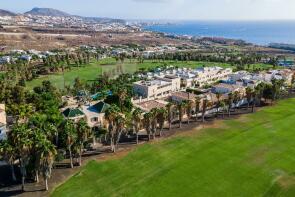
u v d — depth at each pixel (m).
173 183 77.69
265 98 150.38
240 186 76.56
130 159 90.44
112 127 94.19
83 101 151.88
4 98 137.12
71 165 85.25
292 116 129.50
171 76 193.25
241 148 97.94
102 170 84.00
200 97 140.12
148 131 102.38
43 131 82.81
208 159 90.31
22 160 72.75
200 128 116.00
